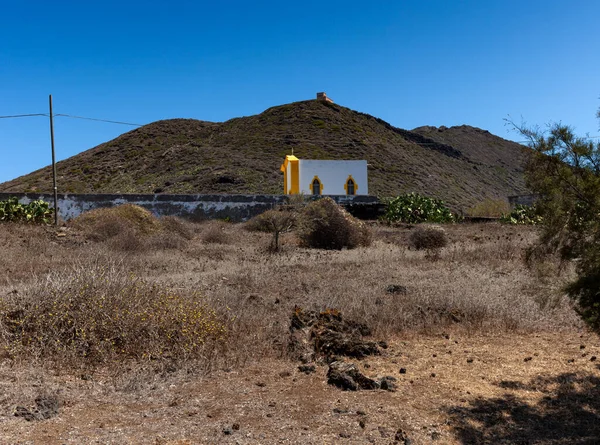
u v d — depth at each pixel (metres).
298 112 82.94
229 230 23.48
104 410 4.54
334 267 13.23
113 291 6.58
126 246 16.45
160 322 6.25
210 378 5.41
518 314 8.12
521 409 4.80
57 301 6.36
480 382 5.51
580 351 6.65
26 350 5.76
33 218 21.23
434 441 4.11
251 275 11.54
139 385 5.11
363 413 4.56
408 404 4.84
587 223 4.85
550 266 5.34
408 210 28.83
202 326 6.34
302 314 7.13
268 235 22.22
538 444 4.09
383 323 7.68
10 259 13.29
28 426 4.13
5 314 6.36
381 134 82.06
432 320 7.94
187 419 4.38
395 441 4.06
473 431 4.31
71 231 18.42
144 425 4.24
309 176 41.88
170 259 14.48
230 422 4.33
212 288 9.56
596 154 4.85
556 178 4.99
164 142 77.00
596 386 5.41
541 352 6.61
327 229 18.91
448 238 18.91
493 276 11.35
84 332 5.89
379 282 10.70
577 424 4.48
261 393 5.00
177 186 57.66
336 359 6.07
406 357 6.34
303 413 4.54
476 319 8.00
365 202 32.03
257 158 65.56
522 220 27.09
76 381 5.21
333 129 77.12
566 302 8.40
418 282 10.66
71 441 3.90
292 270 12.66
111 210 20.45
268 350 6.32
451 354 6.49
